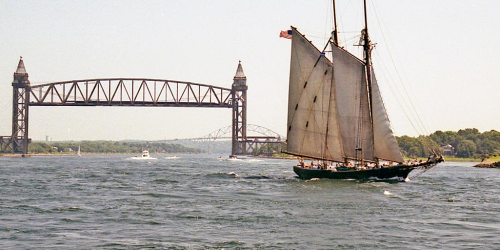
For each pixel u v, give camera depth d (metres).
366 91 110.12
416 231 59.69
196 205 78.88
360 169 113.69
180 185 112.62
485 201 83.06
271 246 53.38
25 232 59.69
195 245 53.69
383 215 69.31
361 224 63.34
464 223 64.19
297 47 115.50
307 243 54.53
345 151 113.31
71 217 68.94
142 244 54.06
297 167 124.12
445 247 53.06
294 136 117.88
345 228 61.19
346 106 112.12
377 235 57.84
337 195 89.06
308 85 115.56
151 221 65.81
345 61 111.44
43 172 165.75
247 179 128.25
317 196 87.81
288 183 113.06
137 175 148.38
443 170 188.25
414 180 120.62
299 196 88.06
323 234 58.25
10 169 184.38
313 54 114.31
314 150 116.31
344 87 112.00
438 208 75.12
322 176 117.88
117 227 62.31
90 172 165.75
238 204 79.38
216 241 55.28
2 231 60.16
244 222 64.69
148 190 101.69
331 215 69.19
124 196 91.25
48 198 88.75
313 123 115.81
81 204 80.75
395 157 109.00
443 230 60.25
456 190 99.25
